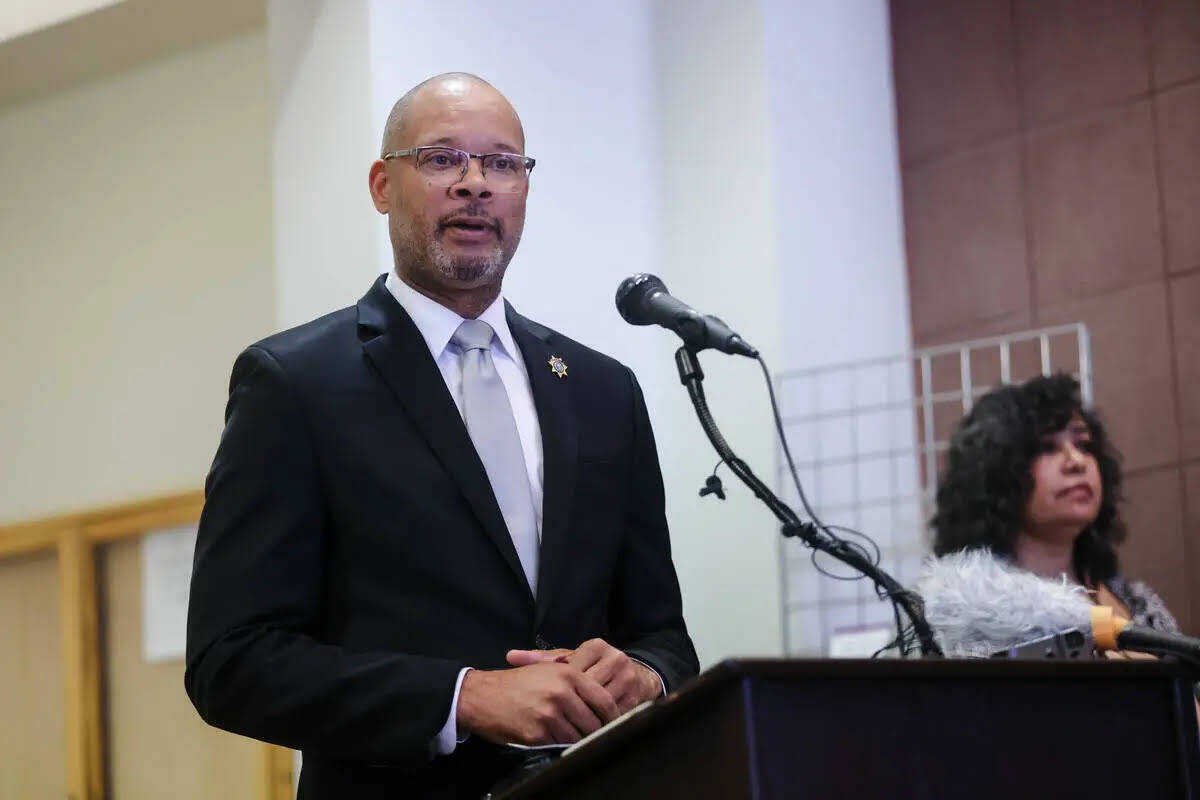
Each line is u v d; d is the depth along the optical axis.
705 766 2.06
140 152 6.77
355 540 2.94
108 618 6.78
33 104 7.08
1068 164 6.38
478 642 2.90
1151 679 2.37
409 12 5.28
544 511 3.08
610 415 3.30
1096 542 4.80
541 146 5.77
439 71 5.37
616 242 6.04
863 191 6.51
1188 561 5.91
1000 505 4.65
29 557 7.04
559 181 5.82
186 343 6.56
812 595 5.90
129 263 6.77
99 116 6.90
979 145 6.59
